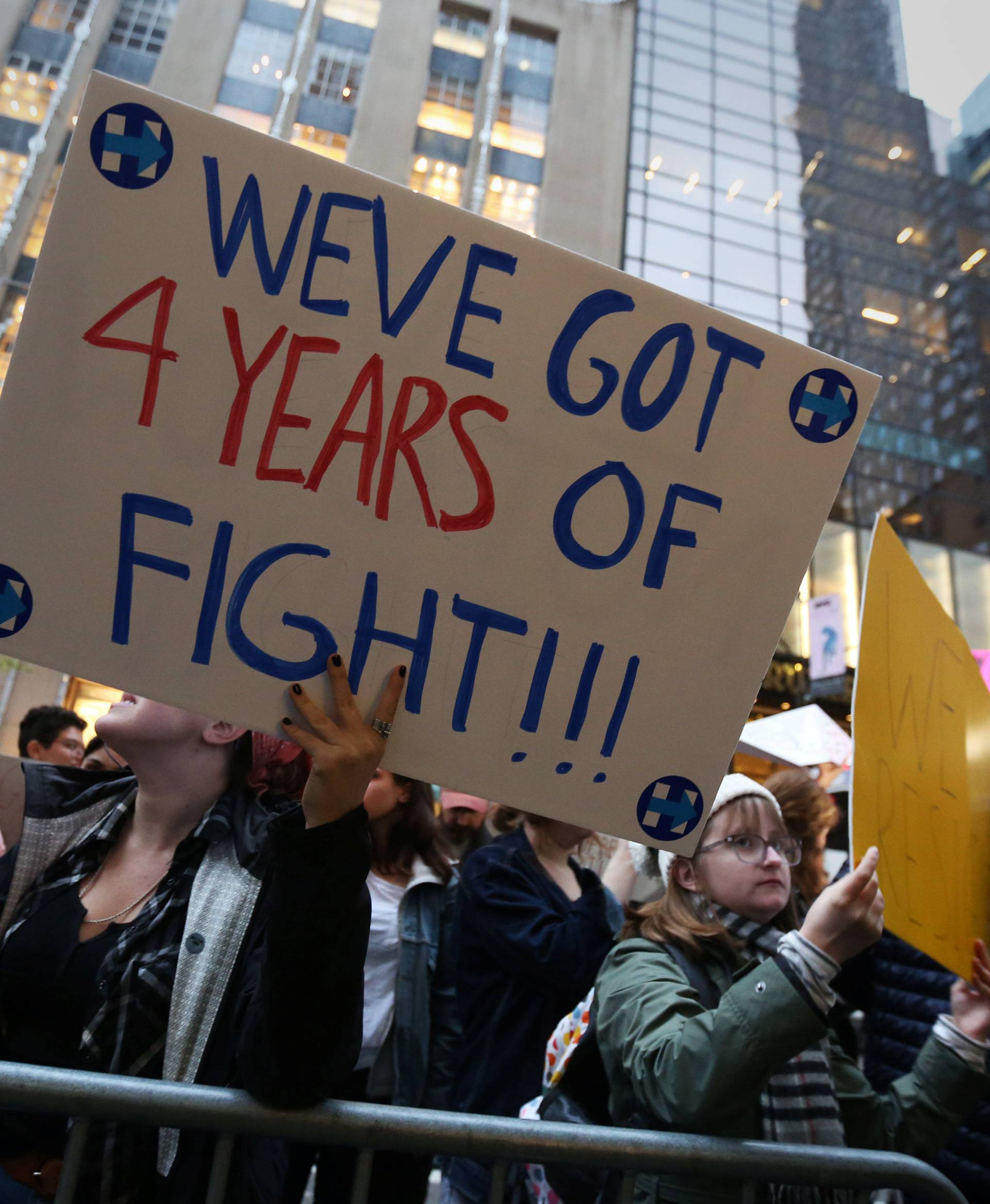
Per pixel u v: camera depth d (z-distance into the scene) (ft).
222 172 3.63
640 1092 4.56
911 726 4.89
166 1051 4.05
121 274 3.55
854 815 4.21
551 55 70.38
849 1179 4.16
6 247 52.47
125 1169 3.88
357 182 3.77
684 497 4.08
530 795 3.83
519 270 3.92
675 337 4.09
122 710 4.59
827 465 4.26
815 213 73.00
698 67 73.87
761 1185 4.61
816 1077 5.01
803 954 4.10
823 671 56.39
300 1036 3.51
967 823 5.39
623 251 65.51
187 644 3.56
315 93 62.80
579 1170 4.97
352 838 3.51
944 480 68.18
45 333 3.48
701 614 4.09
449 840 12.15
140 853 4.66
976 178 77.77
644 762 3.98
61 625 3.46
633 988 4.87
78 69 57.36
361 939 3.62
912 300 72.38
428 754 3.75
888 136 77.46
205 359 3.62
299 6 63.98
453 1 68.49
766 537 4.17
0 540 3.43
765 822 5.48
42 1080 3.51
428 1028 8.14
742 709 4.11
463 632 3.82
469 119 65.77
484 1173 6.77
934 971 7.79
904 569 5.00
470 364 3.87
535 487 3.92
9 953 4.33
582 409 3.98
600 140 68.08
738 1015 4.07
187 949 4.19
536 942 6.99
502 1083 6.88
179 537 3.58
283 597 3.66
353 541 3.73
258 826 4.57
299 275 3.71
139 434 3.56
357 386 3.76
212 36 61.36
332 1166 7.63
